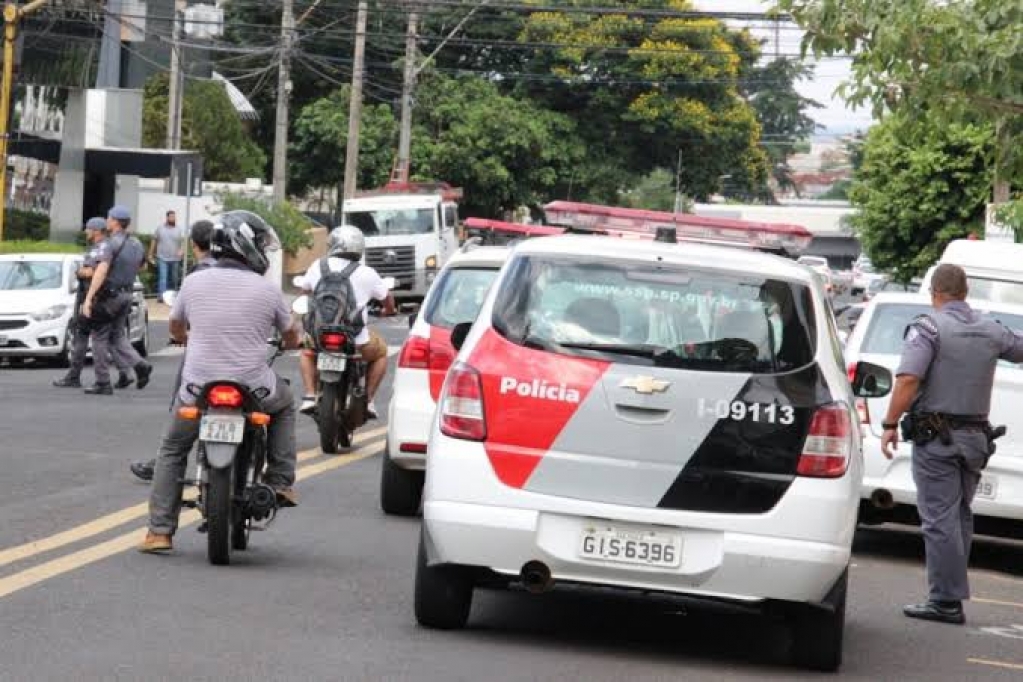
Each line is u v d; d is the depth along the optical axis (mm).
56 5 102812
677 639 22438
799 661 21000
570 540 20109
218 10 151375
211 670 18453
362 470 37219
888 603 27172
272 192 133625
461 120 172625
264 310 25328
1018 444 31250
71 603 21750
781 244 41000
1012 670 22266
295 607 22312
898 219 99625
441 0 166125
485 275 32688
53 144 108500
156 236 105562
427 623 21406
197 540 27234
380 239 121938
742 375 20219
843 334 43625
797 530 19984
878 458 31656
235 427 24469
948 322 25953
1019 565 34219
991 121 31969
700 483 20031
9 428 42156
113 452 38031
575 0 180375
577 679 19266
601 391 20156
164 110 142750
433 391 31281
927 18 31188
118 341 53906
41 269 68000
